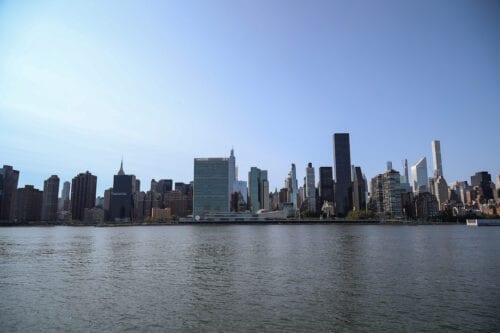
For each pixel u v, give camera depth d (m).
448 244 139.50
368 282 59.56
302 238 185.38
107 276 67.06
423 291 52.97
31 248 134.12
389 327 37.88
